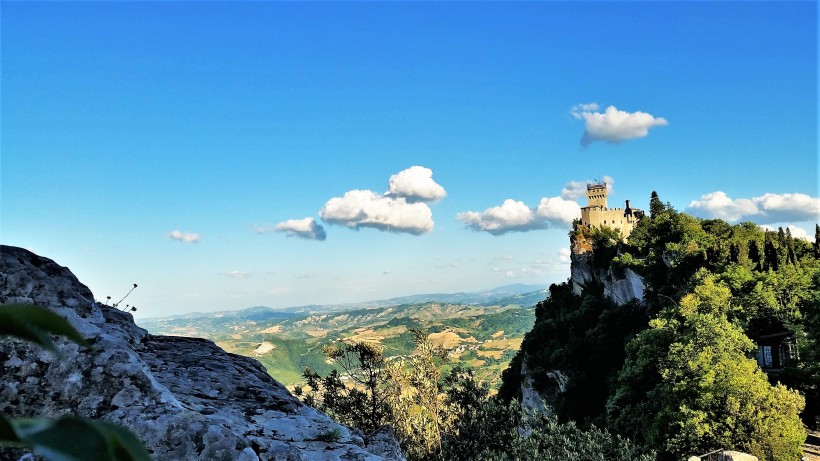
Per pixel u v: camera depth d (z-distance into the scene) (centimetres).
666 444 5534
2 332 96
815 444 5875
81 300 856
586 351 12500
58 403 641
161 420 626
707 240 12712
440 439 2734
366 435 1024
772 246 10169
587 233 16962
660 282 12550
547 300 19012
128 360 678
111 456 93
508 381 16375
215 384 955
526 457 2755
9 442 88
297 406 961
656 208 15375
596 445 3316
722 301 8262
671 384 5975
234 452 616
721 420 5284
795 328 7188
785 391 5312
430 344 2891
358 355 2723
